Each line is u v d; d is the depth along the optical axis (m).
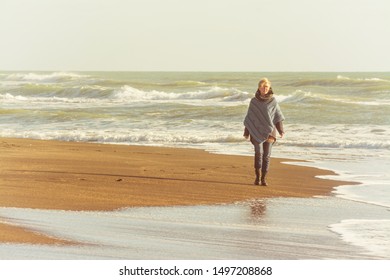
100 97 70.62
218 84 85.56
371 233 12.16
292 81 85.69
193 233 11.93
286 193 16.77
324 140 29.89
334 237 11.79
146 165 21.80
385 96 65.50
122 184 17.42
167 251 10.69
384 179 19.41
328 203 15.37
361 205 15.15
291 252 10.79
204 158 24.39
